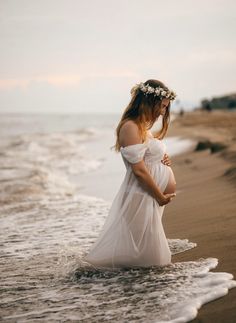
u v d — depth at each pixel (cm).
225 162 1080
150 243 420
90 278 413
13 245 579
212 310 314
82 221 703
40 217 761
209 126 3759
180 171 1105
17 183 1165
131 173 431
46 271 452
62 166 1555
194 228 561
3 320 335
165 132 454
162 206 438
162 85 431
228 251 446
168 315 312
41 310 350
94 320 320
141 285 378
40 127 7556
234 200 673
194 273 391
